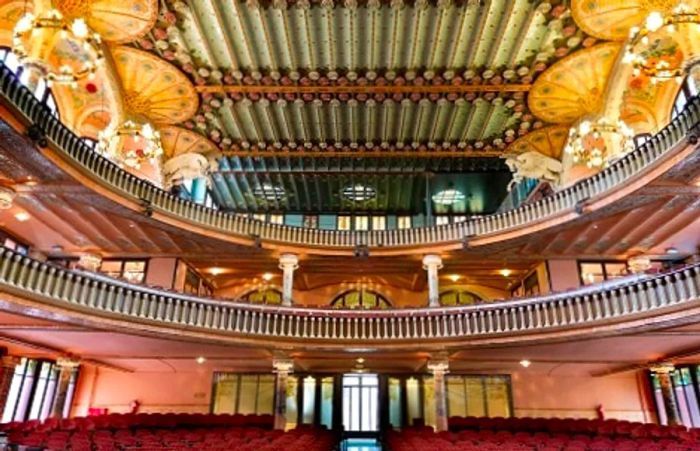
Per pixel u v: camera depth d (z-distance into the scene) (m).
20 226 17.88
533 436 13.20
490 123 20.55
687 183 14.23
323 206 27.70
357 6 14.98
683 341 13.50
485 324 15.20
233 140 22.00
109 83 17.47
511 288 23.91
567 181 20.31
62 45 15.68
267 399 20.91
